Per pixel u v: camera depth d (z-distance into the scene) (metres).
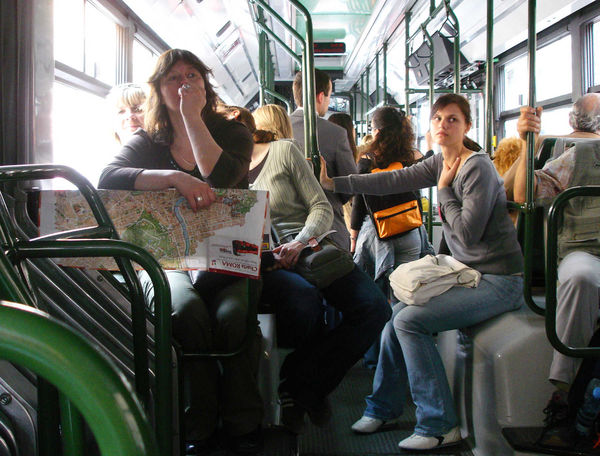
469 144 2.77
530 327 2.36
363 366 3.97
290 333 2.40
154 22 5.18
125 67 4.65
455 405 2.87
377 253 3.68
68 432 0.76
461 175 2.55
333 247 2.46
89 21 3.95
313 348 2.39
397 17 6.62
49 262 1.83
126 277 1.43
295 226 2.62
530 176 2.30
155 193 1.90
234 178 2.05
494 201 2.53
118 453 0.53
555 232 1.99
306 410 2.31
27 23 2.71
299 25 8.74
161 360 1.31
